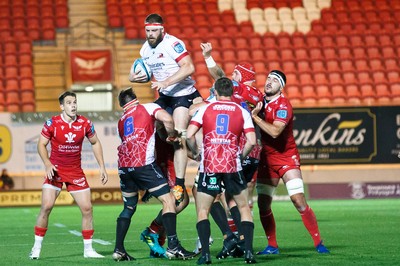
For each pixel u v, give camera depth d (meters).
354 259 27.94
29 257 30.05
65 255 31.06
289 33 84.81
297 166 29.91
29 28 81.56
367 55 82.06
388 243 33.78
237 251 28.86
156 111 28.56
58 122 29.44
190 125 26.81
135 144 28.47
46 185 29.89
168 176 30.62
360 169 67.69
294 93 77.56
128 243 36.06
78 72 74.88
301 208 30.00
